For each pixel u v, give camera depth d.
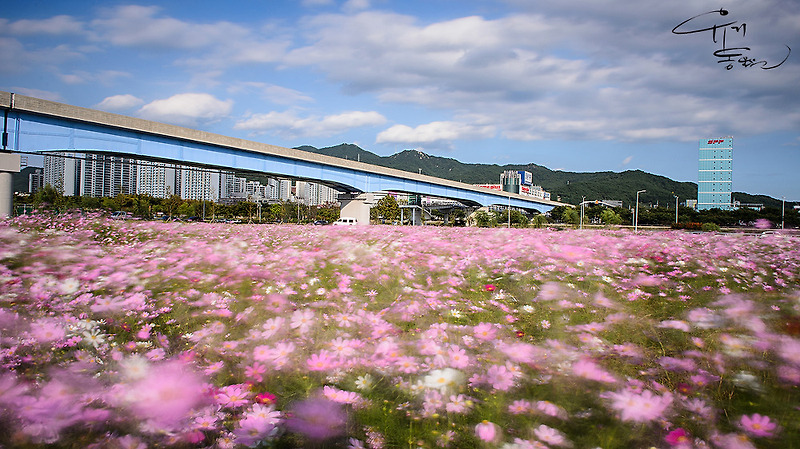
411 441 1.40
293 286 3.45
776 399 1.55
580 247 6.20
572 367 1.75
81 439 1.26
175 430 1.30
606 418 1.49
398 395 1.67
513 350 1.93
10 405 1.27
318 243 7.48
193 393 1.44
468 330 2.25
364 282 3.72
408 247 6.61
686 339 2.14
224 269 3.93
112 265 3.55
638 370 1.83
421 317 2.61
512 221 57.72
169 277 3.36
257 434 1.35
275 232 11.08
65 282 2.70
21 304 2.31
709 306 2.56
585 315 2.65
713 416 1.46
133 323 2.31
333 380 1.73
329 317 2.43
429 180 50.28
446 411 1.55
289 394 1.65
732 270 4.61
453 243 7.28
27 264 3.36
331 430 1.41
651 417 1.37
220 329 2.17
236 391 1.55
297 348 1.92
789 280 4.39
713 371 1.75
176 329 2.30
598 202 70.06
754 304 2.41
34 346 1.77
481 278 4.21
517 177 147.12
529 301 3.16
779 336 1.88
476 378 1.69
